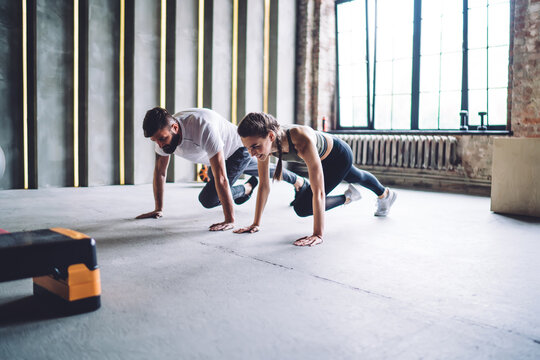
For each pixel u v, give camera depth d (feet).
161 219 11.70
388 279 6.78
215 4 23.61
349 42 26.55
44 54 19.19
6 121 18.76
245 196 13.26
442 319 5.23
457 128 22.47
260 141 7.77
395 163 22.81
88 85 20.16
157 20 21.99
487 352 4.38
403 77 24.27
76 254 5.17
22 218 11.80
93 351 4.35
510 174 13.34
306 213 9.93
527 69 18.60
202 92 23.90
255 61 25.46
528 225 11.58
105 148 21.04
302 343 4.56
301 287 6.35
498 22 20.68
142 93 21.63
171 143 9.52
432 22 22.90
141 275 6.85
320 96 26.86
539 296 6.07
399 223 11.65
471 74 21.74
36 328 4.87
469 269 7.39
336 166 9.61
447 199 17.30
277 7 25.61
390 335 4.77
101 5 20.38
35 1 18.70
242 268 7.25
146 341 4.58
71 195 17.07
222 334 4.76
